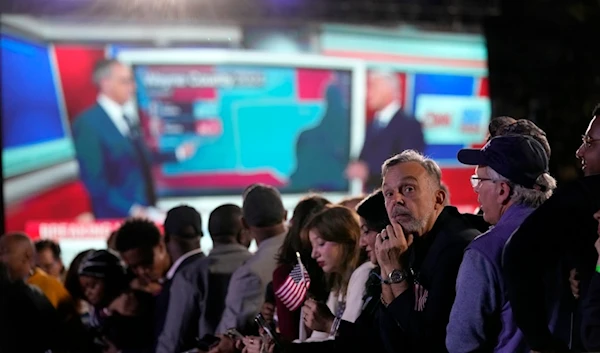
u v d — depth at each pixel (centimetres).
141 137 1033
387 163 443
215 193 1051
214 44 1037
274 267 610
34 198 1007
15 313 687
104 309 684
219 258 650
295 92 1057
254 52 1043
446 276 415
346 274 530
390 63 1068
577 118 1070
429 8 1062
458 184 1093
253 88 1049
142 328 676
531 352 388
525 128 451
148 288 704
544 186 404
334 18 1048
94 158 1023
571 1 1071
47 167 1012
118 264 684
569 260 381
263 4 1034
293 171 1063
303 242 554
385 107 1072
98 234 1023
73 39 1012
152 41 1027
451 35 1076
